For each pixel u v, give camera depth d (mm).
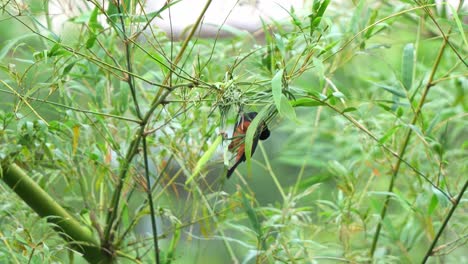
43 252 1978
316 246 2285
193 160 2205
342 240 2344
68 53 1970
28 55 2227
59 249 2021
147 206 2195
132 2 1985
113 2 1949
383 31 2377
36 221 2061
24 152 2137
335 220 2354
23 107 2129
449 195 2178
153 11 2006
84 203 2232
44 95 2340
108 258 2184
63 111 2105
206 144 2182
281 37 1993
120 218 2180
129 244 2203
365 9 2379
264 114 1857
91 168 2225
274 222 2295
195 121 2244
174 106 2199
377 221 2365
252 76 2070
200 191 2215
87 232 2189
